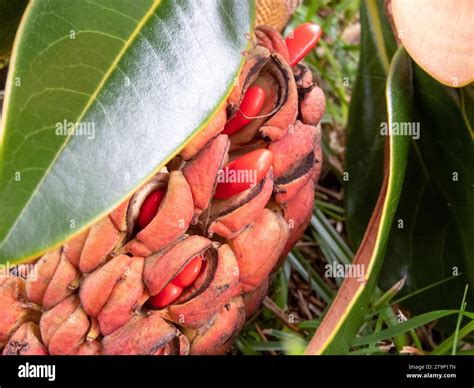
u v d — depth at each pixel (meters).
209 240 0.26
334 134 0.39
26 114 0.23
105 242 0.25
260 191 0.26
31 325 0.26
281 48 0.27
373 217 0.28
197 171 0.26
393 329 0.30
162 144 0.24
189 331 0.27
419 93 0.30
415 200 0.32
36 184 0.23
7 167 0.23
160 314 0.26
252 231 0.27
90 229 0.25
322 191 0.37
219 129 0.26
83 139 0.24
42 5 0.24
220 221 0.26
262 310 0.33
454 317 0.32
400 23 0.28
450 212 0.31
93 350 0.26
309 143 0.27
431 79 0.30
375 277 0.28
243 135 0.27
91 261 0.25
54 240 0.23
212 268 0.26
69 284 0.26
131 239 0.26
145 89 0.24
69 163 0.23
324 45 0.39
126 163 0.24
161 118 0.24
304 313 0.34
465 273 0.31
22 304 0.26
